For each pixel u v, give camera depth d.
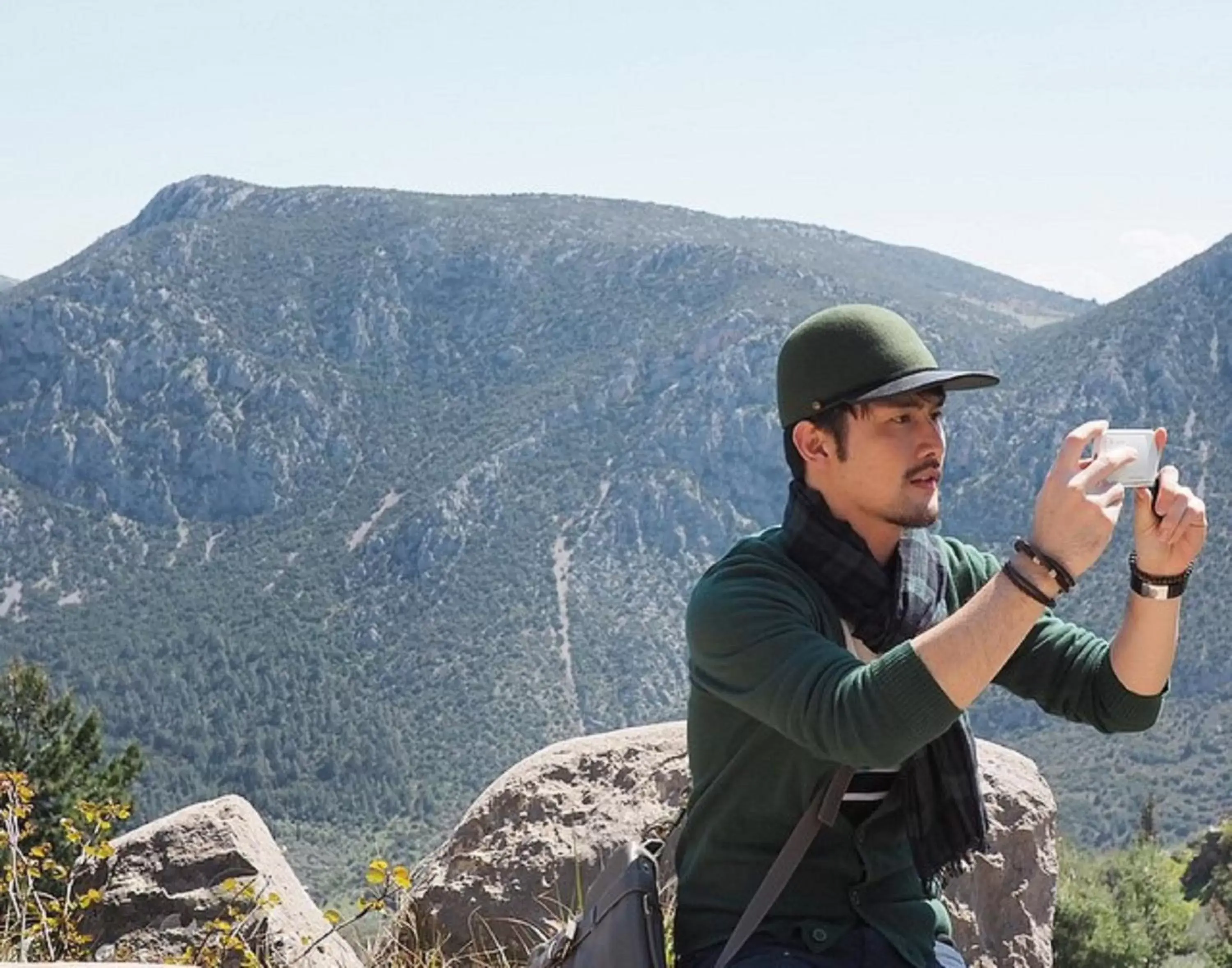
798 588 2.46
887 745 2.21
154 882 4.70
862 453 2.46
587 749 5.16
